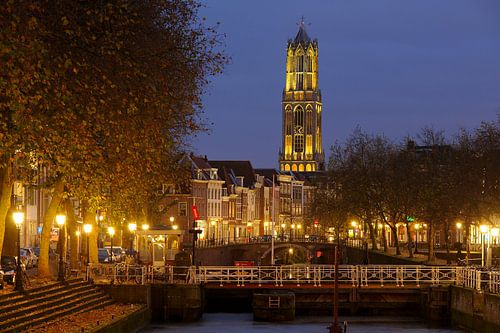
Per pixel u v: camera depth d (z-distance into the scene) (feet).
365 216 471.21
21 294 188.03
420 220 400.47
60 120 136.46
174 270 273.54
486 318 225.56
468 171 363.76
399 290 274.57
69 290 217.56
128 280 258.78
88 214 267.39
